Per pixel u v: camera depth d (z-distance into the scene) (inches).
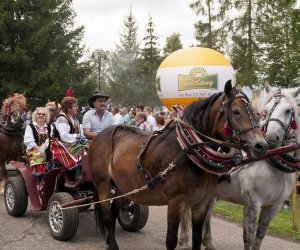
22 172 266.1
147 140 186.7
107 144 215.5
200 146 166.2
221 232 262.5
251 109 157.5
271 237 253.4
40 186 262.2
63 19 1213.7
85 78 1289.4
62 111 260.4
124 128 214.8
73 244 230.7
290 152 188.9
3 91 1037.8
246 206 194.4
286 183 195.6
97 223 222.4
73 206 226.5
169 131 181.0
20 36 1111.0
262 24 927.0
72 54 1202.6
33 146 273.7
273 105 189.3
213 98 170.7
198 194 171.8
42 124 283.9
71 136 250.4
